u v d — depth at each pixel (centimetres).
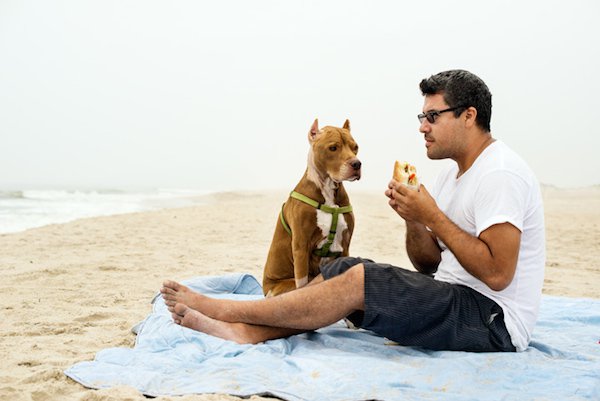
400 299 305
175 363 314
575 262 846
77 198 2703
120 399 264
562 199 2852
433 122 324
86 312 468
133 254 824
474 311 311
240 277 531
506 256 295
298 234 421
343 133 429
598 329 397
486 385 280
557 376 287
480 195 304
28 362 329
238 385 282
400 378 285
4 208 1842
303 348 338
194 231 1168
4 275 637
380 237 1128
